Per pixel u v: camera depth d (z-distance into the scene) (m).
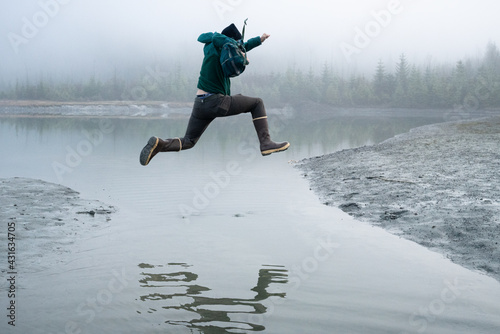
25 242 6.74
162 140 5.07
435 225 7.40
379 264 5.77
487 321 4.16
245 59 4.96
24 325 4.07
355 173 12.94
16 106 132.88
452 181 10.41
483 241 6.47
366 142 26.27
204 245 6.59
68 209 8.92
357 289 4.93
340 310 4.39
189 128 5.27
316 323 4.10
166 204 9.50
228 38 4.95
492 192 9.05
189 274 5.41
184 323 4.10
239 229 7.52
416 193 9.58
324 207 9.23
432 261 5.92
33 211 8.65
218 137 30.69
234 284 5.07
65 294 4.80
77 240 6.89
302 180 12.75
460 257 6.06
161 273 5.43
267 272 5.47
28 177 13.16
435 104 134.75
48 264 5.80
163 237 7.04
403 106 142.12
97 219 8.22
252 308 4.43
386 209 8.66
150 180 12.66
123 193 10.73
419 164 13.27
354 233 7.30
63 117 71.19
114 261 5.91
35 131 35.16
